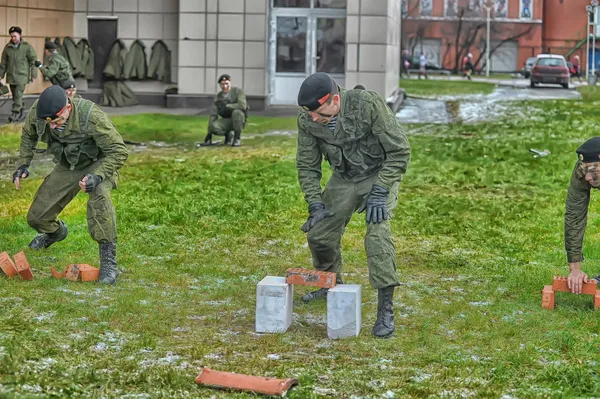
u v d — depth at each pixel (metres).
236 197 13.48
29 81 22.84
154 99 30.03
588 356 6.53
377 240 6.94
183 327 7.10
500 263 9.81
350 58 28.20
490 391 5.69
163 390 5.56
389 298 7.00
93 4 29.55
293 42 29.84
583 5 78.12
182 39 29.06
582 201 7.74
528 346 6.73
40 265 9.00
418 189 14.85
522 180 16.03
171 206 12.45
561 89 44.25
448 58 77.62
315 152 7.27
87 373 5.75
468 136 23.08
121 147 8.48
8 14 26.77
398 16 35.09
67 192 8.95
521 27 77.75
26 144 8.64
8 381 5.50
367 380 5.94
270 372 6.03
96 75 30.03
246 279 8.88
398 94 33.19
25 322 6.86
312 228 7.62
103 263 8.47
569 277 7.86
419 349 6.66
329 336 6.89
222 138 21.70
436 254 10.25
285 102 30.08
